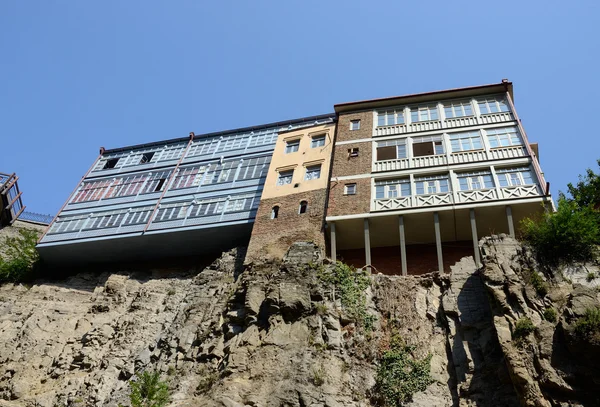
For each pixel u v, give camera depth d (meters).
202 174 38.72
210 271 30.23
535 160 27.17
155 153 43.31
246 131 41.81
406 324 22.03
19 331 29.33
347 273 24.19
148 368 24.00
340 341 21.12
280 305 22.50
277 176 32.88
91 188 41.28
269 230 29.30
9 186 46.34
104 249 35.88
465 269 23.31
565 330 16.61
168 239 34.28
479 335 20.16
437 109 32.56
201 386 20.81
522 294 19.55
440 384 19.39
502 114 30.72
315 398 18.70
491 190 26.50
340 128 33.34
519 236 25.64
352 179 29.59
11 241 41.09
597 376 15.71
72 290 34.41
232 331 23.12
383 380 19.62
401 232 26.20
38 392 25.45
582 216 21.98
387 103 33.75
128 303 31.17
